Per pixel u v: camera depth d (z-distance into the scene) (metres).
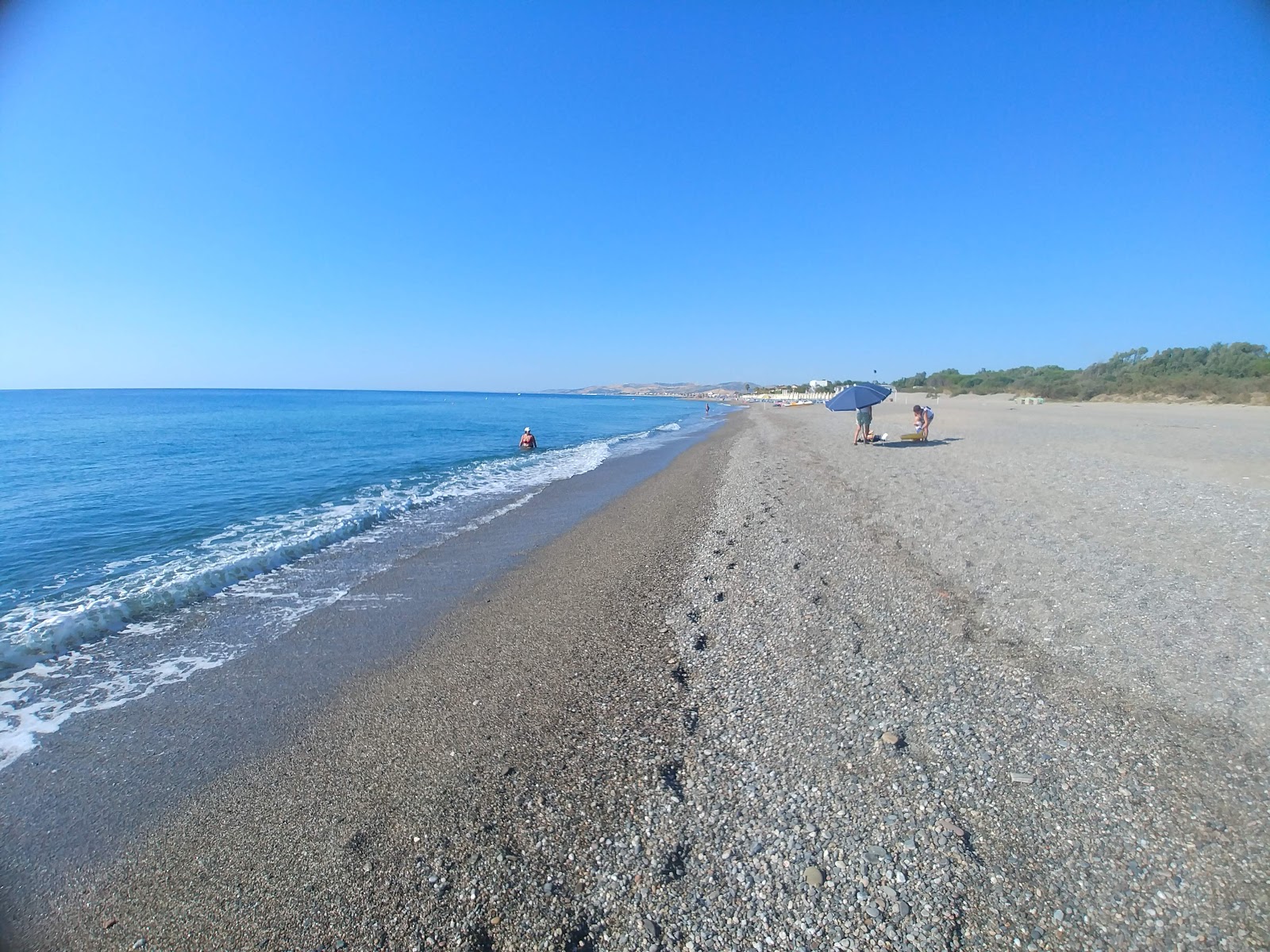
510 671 5.70
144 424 40.56
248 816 3.84
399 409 75.00
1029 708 4.32
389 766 4.29
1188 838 3.05
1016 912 2.73
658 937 2.77
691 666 5.54
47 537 10.63
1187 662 4.78
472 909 2.99
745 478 16.59
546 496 15.54
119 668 5.99
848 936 2.68
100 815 3.91
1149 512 9.45
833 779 3.72
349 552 10.14
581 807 3.68
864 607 6.41
